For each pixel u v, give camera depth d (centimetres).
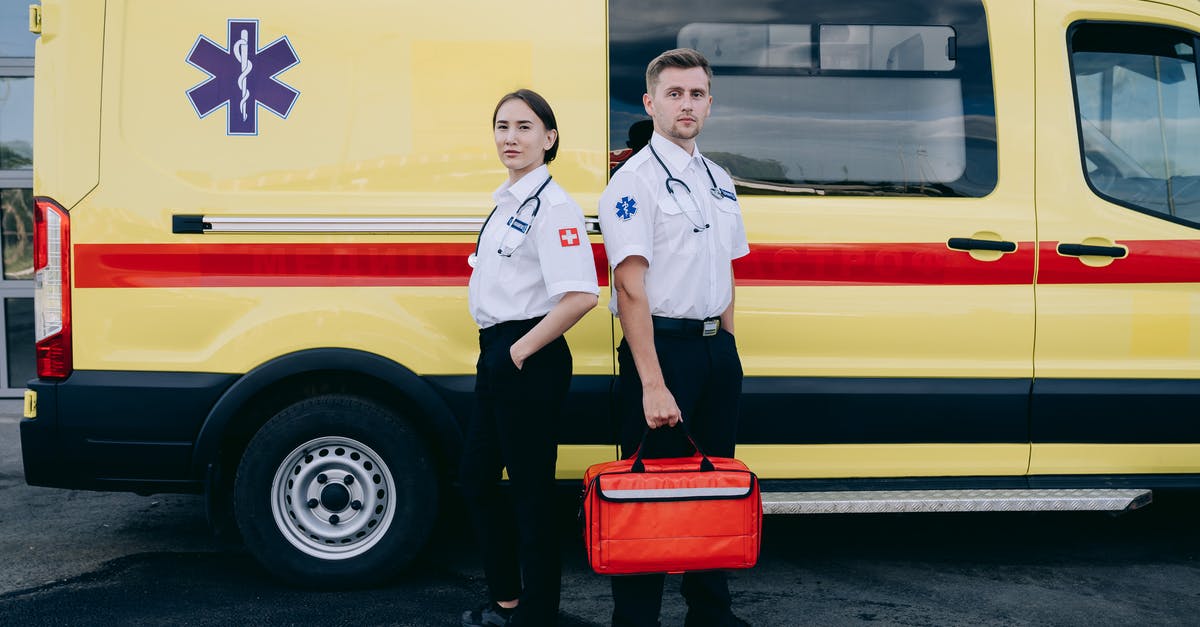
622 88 335
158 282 322
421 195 328
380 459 330
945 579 346
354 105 327
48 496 444
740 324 335
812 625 304
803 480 343
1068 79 351
